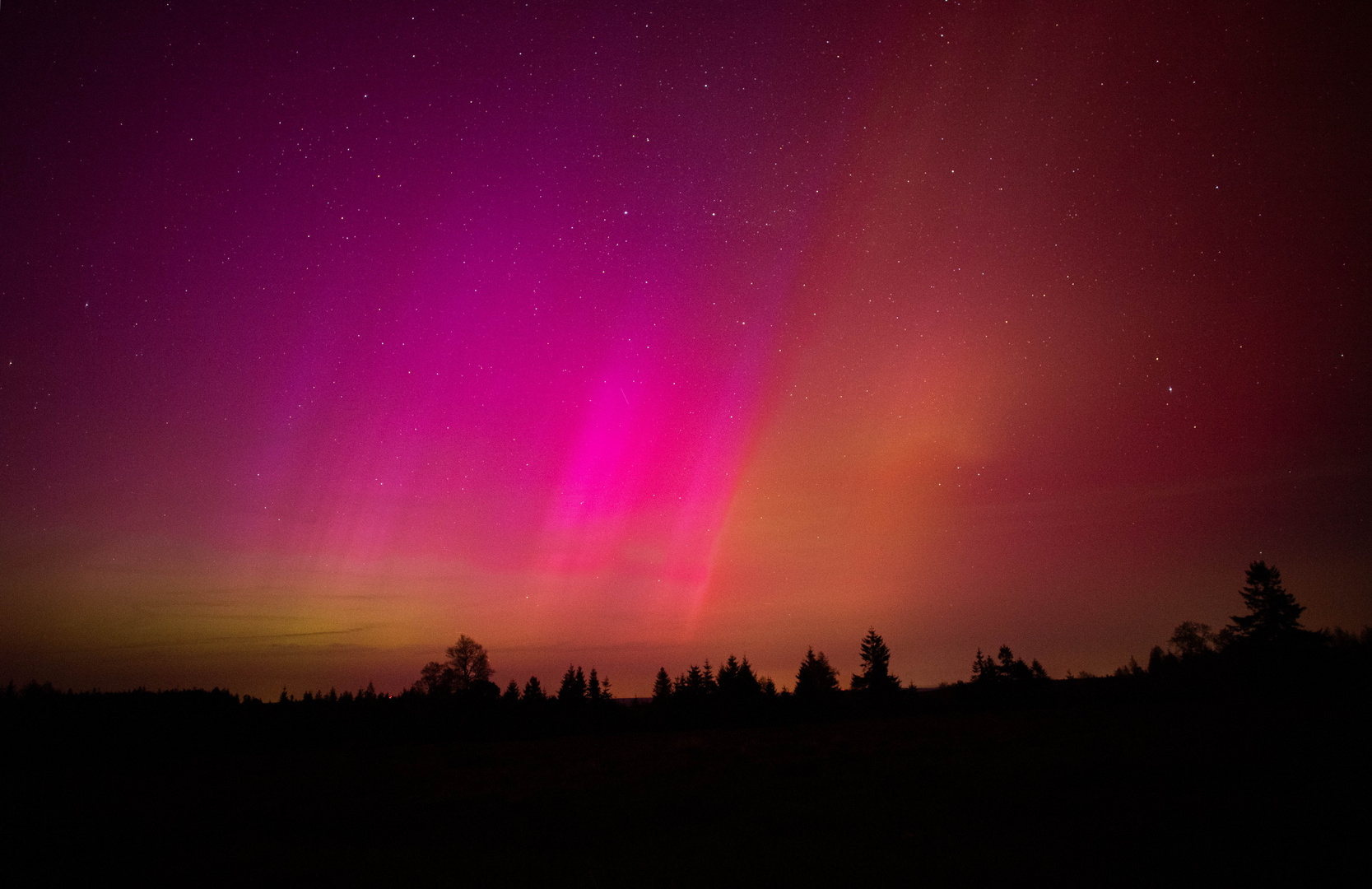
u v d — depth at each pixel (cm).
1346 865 822
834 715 6259
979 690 6406
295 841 1451
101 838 1597
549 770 2839
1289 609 4838
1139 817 1156
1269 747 1906
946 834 1141
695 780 2136
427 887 1005
